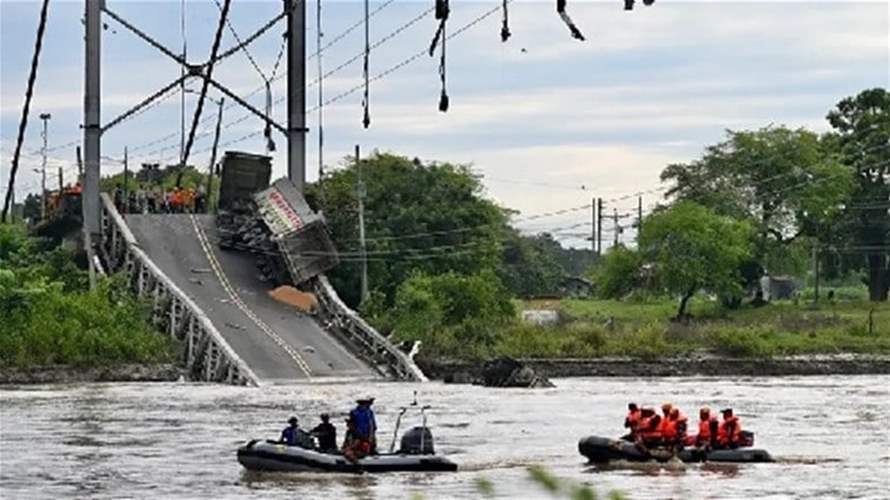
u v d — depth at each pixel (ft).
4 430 417.08
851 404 517.96
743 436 348.38
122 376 611.88
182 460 349.61
